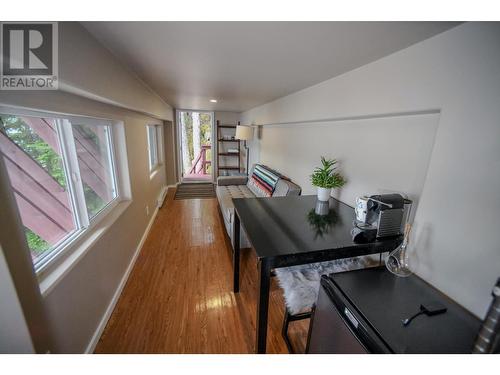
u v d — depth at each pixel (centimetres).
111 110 183
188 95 321
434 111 103
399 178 127
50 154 127
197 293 189
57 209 131
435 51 97
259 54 133
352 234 123
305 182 245
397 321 76
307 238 119
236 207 168
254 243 113
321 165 211
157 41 119
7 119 100
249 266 230
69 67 95
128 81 181
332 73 167
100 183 189
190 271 220
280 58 139
